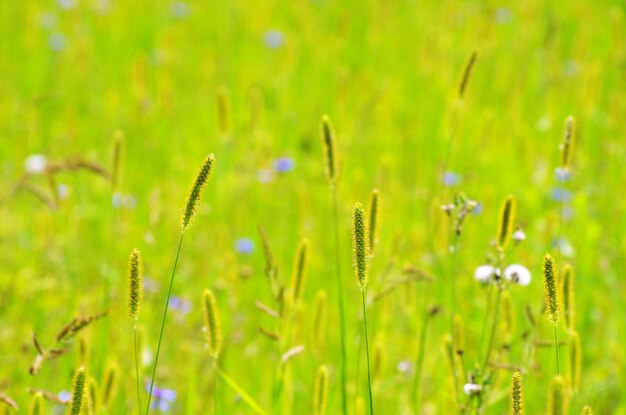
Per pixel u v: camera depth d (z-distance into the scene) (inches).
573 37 469.4
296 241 282.8
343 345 179.0
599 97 353.4
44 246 270.1
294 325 198.8
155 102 386.6
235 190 310.5
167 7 502.3
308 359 208.7
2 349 228.2
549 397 130.0
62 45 447.8
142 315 240.8
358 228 134.7
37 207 300.4
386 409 218.4
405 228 297.6
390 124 372.5
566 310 159.6
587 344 248.2
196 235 289.4
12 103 395.9
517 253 252.4
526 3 466.0
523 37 451.8
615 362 219.9
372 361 188.4
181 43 474.0
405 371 222.8
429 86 409.1
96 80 425.4
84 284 263.1
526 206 306.7
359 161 344.8
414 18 500.7
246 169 316.5
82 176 322.3
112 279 246.5
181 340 228.8
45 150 323.9
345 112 392.8
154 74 422.6
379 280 197.8
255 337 244.1
